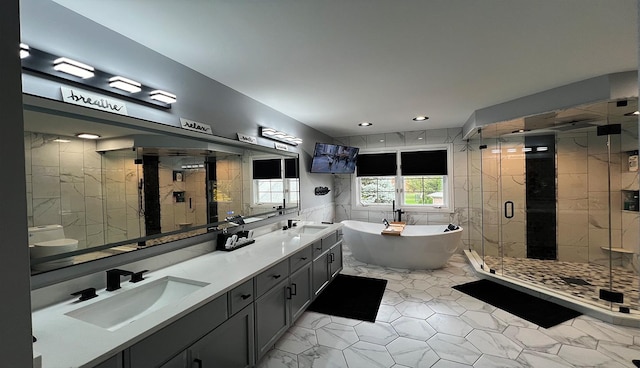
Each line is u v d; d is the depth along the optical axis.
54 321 1.22
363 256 4.43
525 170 4.31
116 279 1.59
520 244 4.37
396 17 1.59
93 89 1.53
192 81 2.23
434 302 3.04
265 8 1.48
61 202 1.41
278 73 2.36
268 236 3.13
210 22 1.60
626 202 3.39
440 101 3.27
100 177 1.58
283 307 2.30
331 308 2.92
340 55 2.06
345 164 5.06
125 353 1.08
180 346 1.33
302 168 4.31
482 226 4.59
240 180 2.83
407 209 5.23
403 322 2.62
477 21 1.64
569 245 4.09
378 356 2.12
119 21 1.56
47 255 1.36
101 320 1.43
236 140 2.72
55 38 1.37
